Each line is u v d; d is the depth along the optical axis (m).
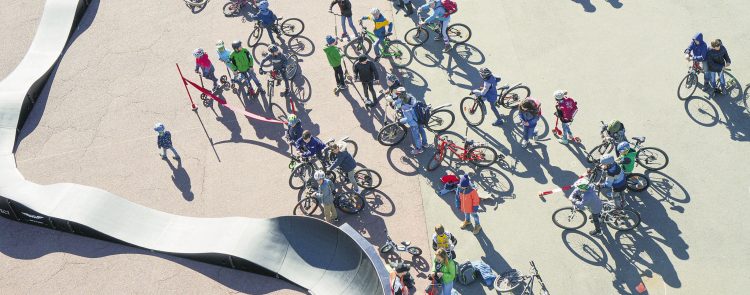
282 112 18.47
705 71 16.52
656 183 15.27
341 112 18.22
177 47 20.88
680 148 15.94
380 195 16.02
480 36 19.67
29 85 19.67
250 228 15.12
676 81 17.53
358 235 14.00
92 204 16.12
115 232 15.74
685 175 15.34
